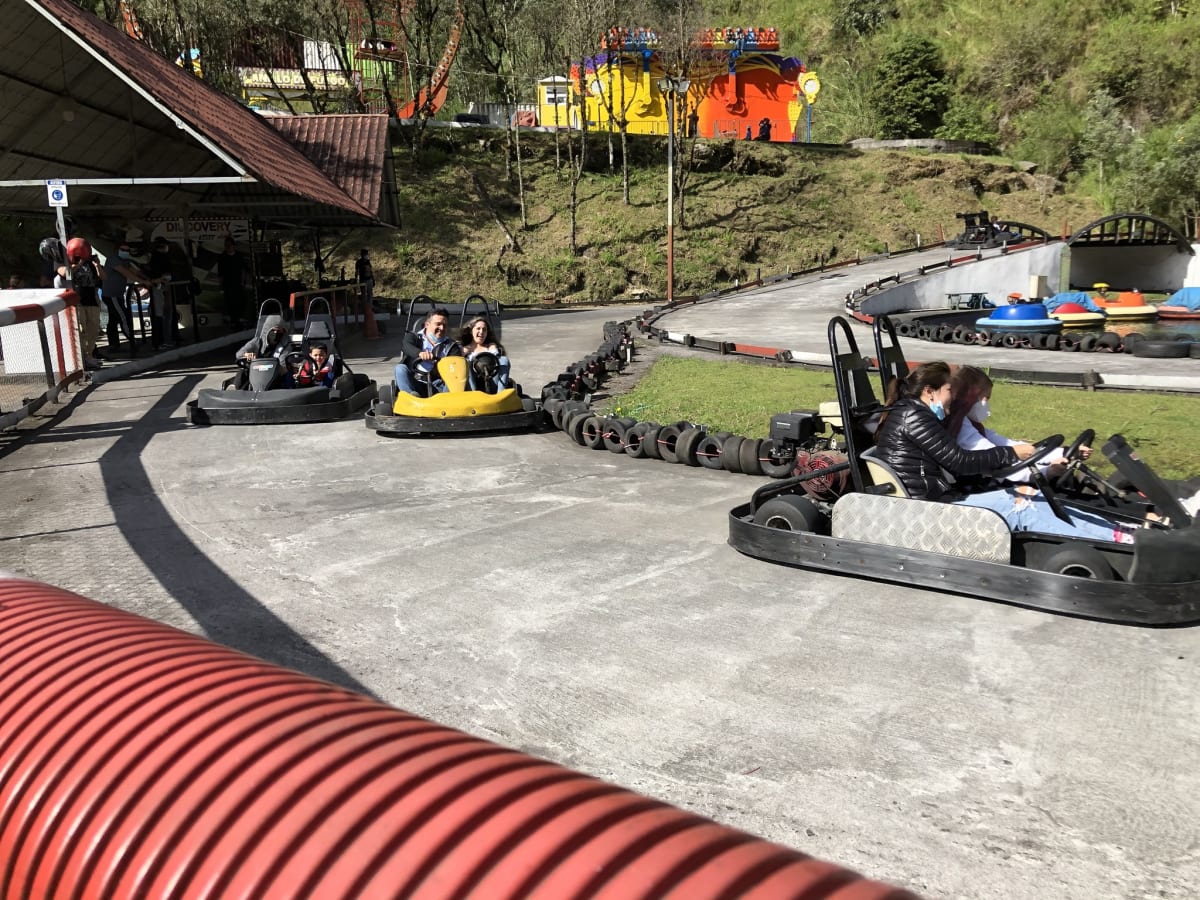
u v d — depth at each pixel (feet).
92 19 54.08
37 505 22.15
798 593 15.06
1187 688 11.39
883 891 4.00
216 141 48.49
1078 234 92.68
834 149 145.79
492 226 116.47
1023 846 8.50
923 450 15.29
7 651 7.23
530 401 31.32
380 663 12.82
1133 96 182.29
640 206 123.24
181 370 48.47
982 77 188.96
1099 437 26.18
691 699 11.57
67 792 5.37
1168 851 8.37
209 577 16.63
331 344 35.58
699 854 4.24
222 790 5.04
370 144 80.33
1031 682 11.69
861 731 10.66
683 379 40.63
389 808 4.70
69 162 59.11
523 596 15.33
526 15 120.88
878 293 84.28
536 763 5.32
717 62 140.97
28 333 39.65
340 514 20.86
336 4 118.21
